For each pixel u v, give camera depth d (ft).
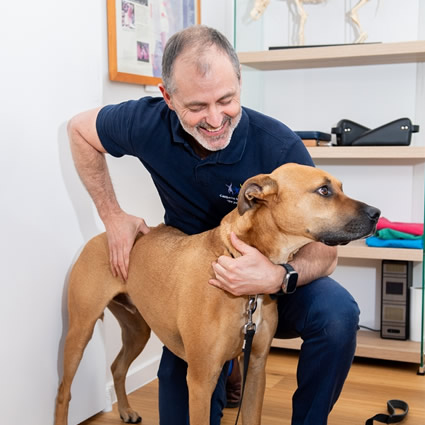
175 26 10.17
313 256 6.10
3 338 6.75
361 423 7.91
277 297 6.06
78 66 7.74
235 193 6.26
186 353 5.81
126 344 7.85
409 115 10.90
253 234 5.62
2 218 6.68
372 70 11.00
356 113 11.17
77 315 7.01
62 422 7.30
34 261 7.13
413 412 8.24
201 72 5.35
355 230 5.26
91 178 6.93
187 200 6.56
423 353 9.78
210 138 5.74
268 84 11.59
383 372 9.87
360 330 11.22
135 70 9.16
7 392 6.81
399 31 10.77
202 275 5.74
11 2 6.69
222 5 11.95
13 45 6.74
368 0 10.66
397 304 10.48
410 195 11.02
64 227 7.59
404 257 9.87
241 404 5.84
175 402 6.90
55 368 7.49
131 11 8.98
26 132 6.97
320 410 6.18
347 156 10.14
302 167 5.48
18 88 6.84
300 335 6.43
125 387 8.92
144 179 9.59
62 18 7.43
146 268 6.33
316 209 5.33
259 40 11.20
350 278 11.37
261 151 6.15
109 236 6.75
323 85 11.30
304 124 11.47
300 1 10.94
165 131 6.33
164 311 6.05
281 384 9.20
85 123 6.89
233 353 5.89
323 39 11.16
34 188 7.11
